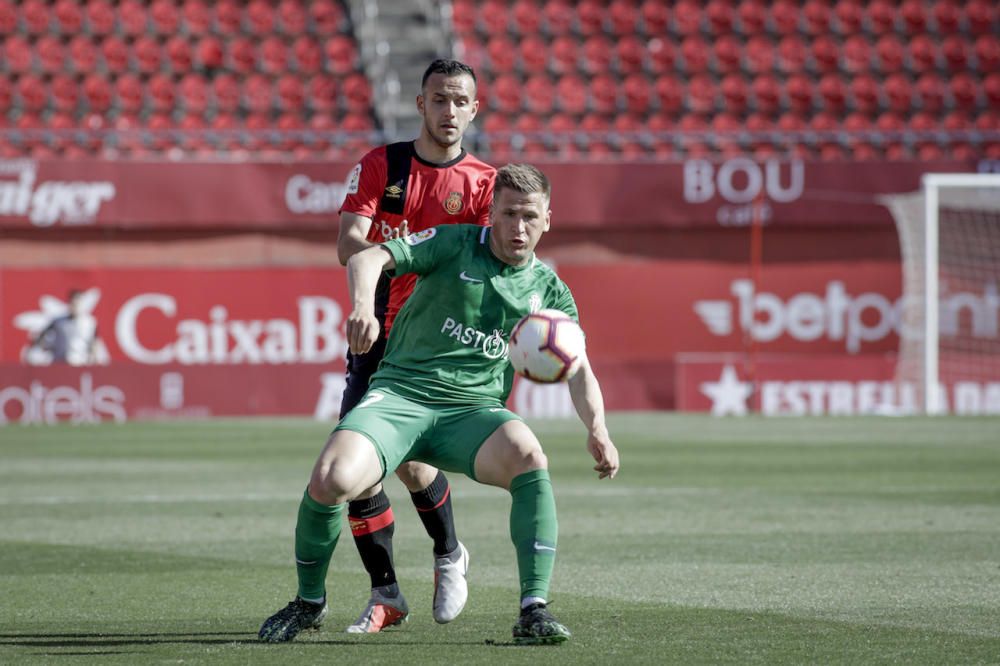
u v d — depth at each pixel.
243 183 72.00
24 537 28.72
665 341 74.62
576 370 17.02
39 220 70.56
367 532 18.53
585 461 45.88
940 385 72.12
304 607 17.77
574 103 88.50
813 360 70.19
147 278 72.00
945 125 89.50
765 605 20.20
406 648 16.81
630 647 16.77
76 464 45.16
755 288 73.31
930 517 31.83
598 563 24.86
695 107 89.44
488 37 91.62
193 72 88.00
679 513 32.69
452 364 17.83
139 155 82.56
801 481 39.81
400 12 92.44
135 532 29.52
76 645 17.14
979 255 74.94
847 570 23.89
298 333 73.06
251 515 32.50
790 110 89.88
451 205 21.11
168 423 63.09
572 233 74.12
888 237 75.25
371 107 86.81
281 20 90.88
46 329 67.88
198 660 16.06
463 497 36.69
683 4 94.31
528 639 16.56
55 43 87.88
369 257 17.11
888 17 94.56
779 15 94.19
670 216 73.75
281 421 64.25
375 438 17.19
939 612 19.53
